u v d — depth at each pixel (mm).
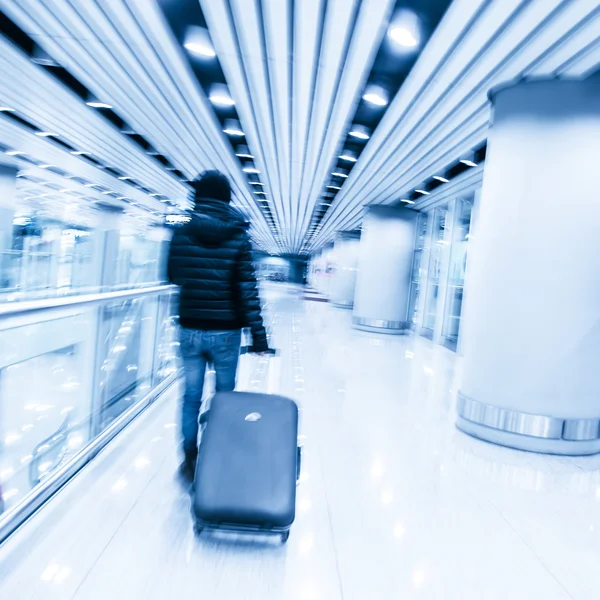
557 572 2084
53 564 1862
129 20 3943
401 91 4758
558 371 3686
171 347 4820
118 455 2924
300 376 5785
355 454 3340
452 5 3207
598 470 3428
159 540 2078
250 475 2059
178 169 10234
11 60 5090
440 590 1897
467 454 3518
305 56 4199
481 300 3996
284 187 11156
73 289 15203
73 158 10492
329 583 1885
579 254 3625
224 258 2408
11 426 7359
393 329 11539
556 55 3424
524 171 3727
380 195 10375
